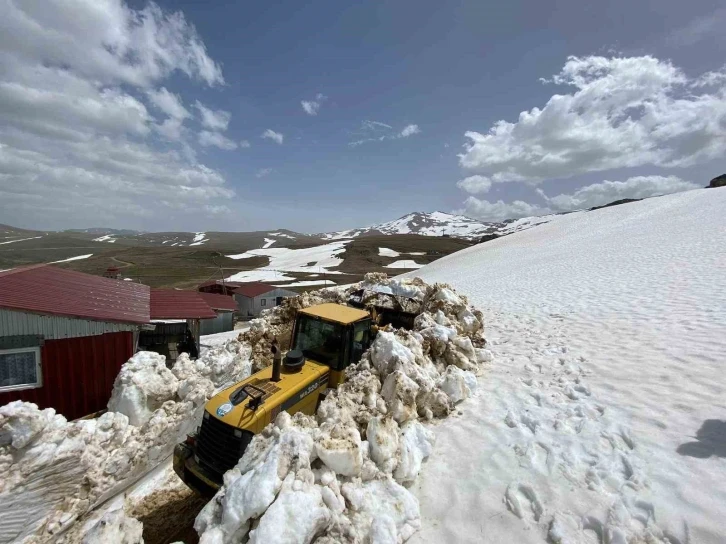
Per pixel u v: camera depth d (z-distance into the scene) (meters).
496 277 25.11
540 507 4.21
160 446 6.13
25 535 4.46
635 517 3.86
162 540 4.78
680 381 6.29
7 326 8.08
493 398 6.93
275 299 37.66
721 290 10.83
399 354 6.42
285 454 3.95
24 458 4.39
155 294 15.73
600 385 6.73
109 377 9.29
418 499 4.67
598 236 33.41
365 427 5.24
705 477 4.16
